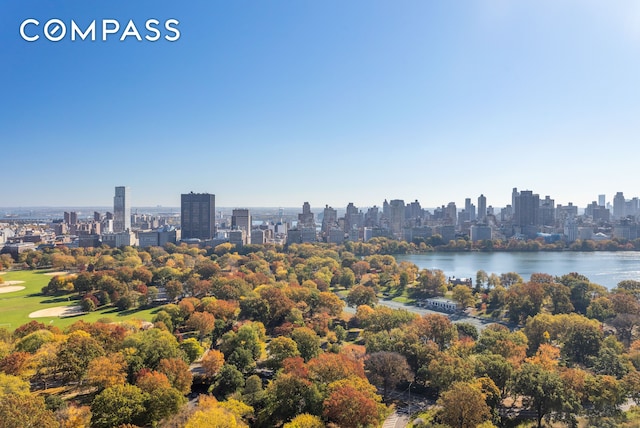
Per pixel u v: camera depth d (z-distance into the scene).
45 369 145.88
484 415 119.81
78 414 109.56
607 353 160.62
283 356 159.62
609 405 130.50
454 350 164.12
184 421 108.00
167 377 131.88
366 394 123.00
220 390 145.88
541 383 129.00
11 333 182.12
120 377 131.25
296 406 124.38
